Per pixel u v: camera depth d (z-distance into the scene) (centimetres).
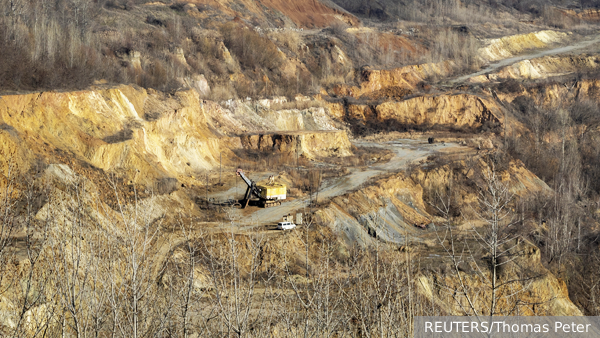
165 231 5612
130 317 2158
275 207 7575
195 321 2509
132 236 2253
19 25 8344
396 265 3038
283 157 10444
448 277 4353
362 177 9475
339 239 6738
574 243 8869
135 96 8731
